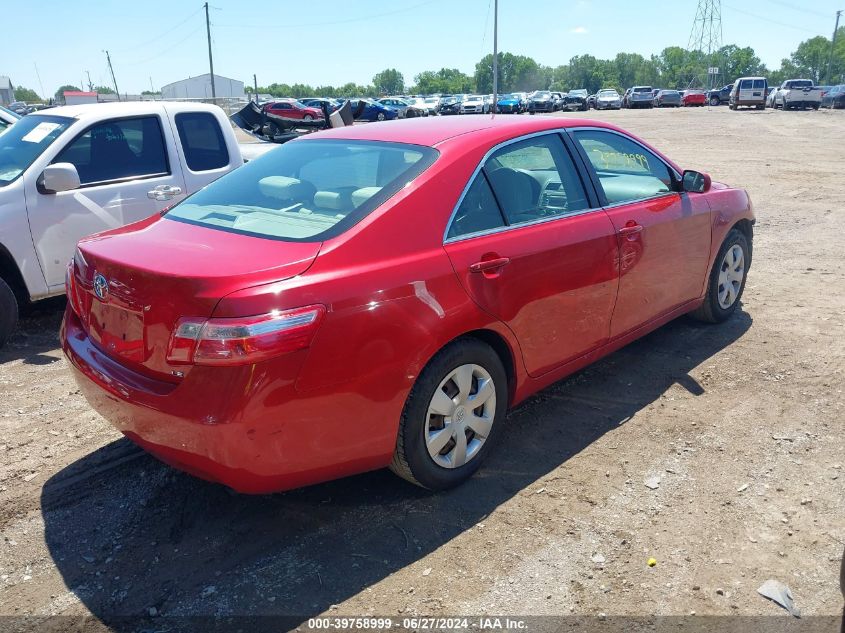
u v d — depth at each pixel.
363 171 3.45
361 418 2.89
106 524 3.22
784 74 157.62
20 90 130.38
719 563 2.89
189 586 2.82
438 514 3.24
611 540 3.04
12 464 3.73
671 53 169.25
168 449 2.79
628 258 4.13
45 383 4.79
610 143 4.36
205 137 6.67
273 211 3.34
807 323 5.59
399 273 2.96
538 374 3.74
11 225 5.37
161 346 2.72
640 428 3.99
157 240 3.14
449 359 3.16
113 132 6.06
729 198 5.26
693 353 5.02
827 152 18.58
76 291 3.24
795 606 2.66
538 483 3.47
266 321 2.58
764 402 4.27
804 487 3.39
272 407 2.63
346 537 3.10
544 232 3.62
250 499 3.39
